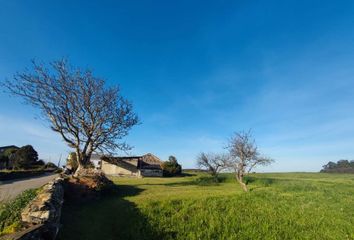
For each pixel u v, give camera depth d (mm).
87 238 13531
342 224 19016
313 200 25672
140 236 15242
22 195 18156
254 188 35750
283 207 22500
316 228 18406
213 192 28078
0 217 12305
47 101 34844
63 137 35562
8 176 39312
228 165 36969
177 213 19234
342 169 107625
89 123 36688
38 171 54969
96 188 22859
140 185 35750
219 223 18109
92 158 69688
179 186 36531
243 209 21406
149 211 18922
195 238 15969
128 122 38844
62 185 20562
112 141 37844
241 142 34281
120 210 18906
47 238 9828
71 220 16016
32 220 10109
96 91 36750
